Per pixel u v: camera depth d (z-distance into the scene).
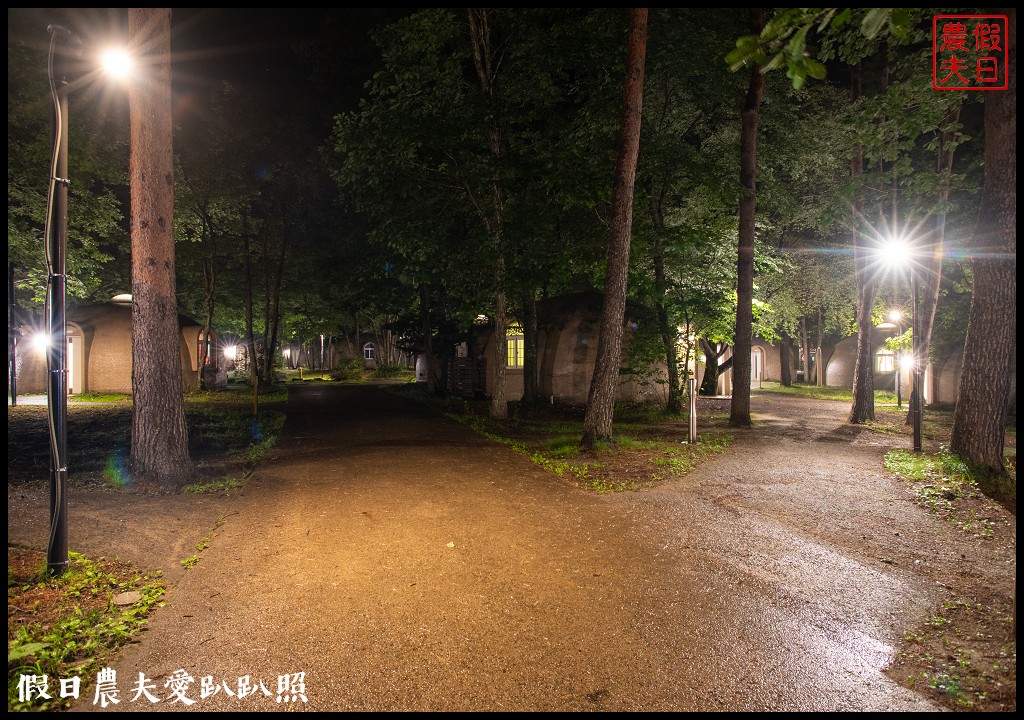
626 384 23.02
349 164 15.48
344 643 3.97
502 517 6.89
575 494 7.96
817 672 3.68
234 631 4.14
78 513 6.91
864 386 16.75
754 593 4.85
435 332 28.66
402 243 15.65
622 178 11.38
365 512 7.08
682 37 15.48
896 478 8.95
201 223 27.55
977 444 9.23
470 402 22.97
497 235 16.03
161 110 8.66
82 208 19.92
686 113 17.67
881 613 4.52
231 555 5.66
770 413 20.30
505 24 16.22
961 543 6.11
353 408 20.78
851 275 23.91
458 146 15.14
